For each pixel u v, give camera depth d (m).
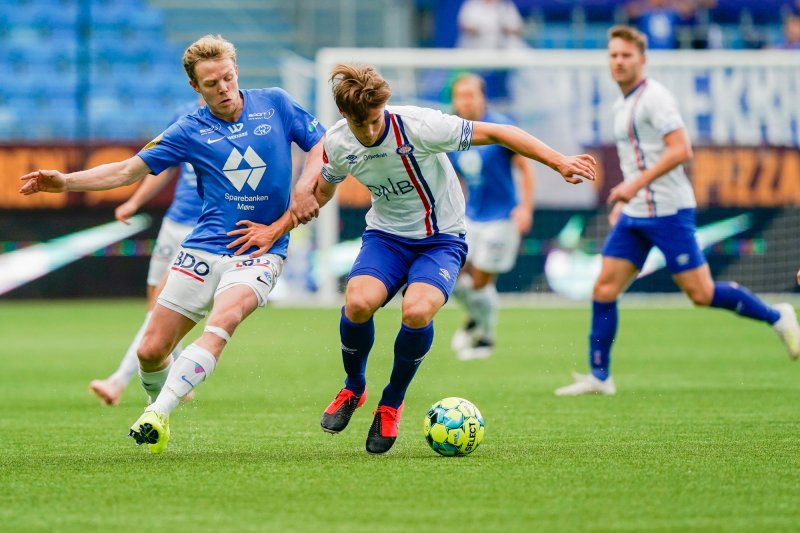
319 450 18.84
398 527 12.86
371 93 16.92
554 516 13.41
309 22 81.50
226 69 18.33
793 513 13.59
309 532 12.63
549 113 60.50
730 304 27.47
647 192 26.77
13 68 75.19
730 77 59.03
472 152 37.88
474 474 16.25
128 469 16.86
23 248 61.97
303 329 49.31
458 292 37.97
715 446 19.03
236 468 16.88
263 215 19.06
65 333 47.09
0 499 14.57
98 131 68.44
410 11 80.38
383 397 18.55
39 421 23.16
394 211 18.88
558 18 76.50
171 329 19.00
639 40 26.91
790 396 26.78
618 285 27.30
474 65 56.34
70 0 79.12
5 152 60.00
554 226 60.97
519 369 34.31
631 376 31.55
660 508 13.87
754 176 59.34
